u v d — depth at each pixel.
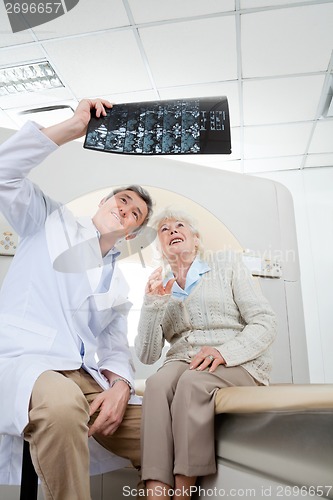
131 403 1.16
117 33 2.64
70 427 0.81
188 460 0.85
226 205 1.90
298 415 0.70
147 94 3.23
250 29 2.60
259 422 0.79
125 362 1.21
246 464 0.80
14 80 3.14
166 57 2.83
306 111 3.41
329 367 3.85
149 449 0.90
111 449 1.15
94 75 3.02
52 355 1.02
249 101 3.29
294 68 2.94
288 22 2.54
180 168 1.89
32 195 1.16
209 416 0.87
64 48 2.78
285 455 0.71
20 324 1.05
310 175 4.33
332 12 2.47
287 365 1.77
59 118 3.56
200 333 1.20
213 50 2.77
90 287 1.17
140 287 1.54
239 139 3.78
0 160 1.03
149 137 1.10
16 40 2.72
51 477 0.80
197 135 1.10
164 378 1.01
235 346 1.07
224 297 1.24
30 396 0.85
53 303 1.09
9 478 1.00
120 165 1.80
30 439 0.83
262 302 1.20
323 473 0.63
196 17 2.52
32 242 1.17
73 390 0.87
